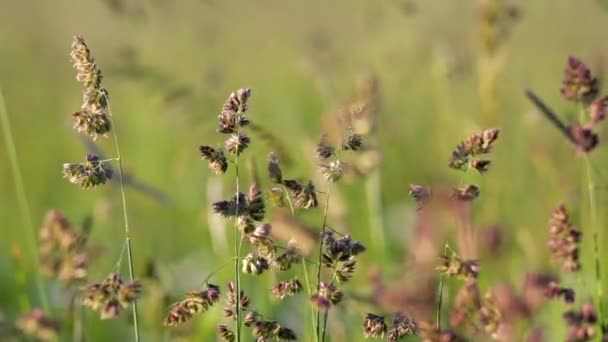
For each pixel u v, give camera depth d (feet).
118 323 26.71
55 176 42.01
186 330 22.03
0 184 40.50
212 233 26.22
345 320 22.79
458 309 14.97
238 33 51.19
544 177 30.83
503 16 30.66
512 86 39.83
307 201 14.47
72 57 14.48
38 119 49.52
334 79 37.76
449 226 18.29
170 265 30.48
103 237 31.78
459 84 36.42
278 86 48.08
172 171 37.73
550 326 21.84
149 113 43.34
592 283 23.77
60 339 19.13
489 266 23.47
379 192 29.07
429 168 34.81
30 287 28.14
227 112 14.32
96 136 14.43
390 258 28.27
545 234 27.37
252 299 25.38
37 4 60.59
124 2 38.96
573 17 48.24
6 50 59.82
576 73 16.58
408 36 38.45
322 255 14.51
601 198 27.84
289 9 52.31
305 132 35.22
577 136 16.85
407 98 42.37
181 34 43.21
